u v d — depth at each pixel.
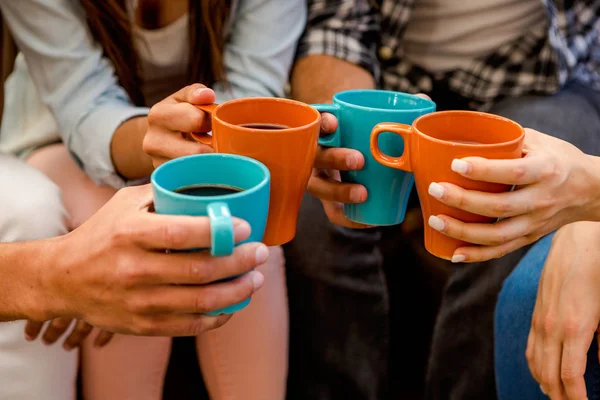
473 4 1.33
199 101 0.76
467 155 0.63
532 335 0.89
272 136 0.64
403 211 0.82
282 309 1.13
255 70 1.22
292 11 1.25
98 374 1.07
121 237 0.58
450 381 1.25
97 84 1.13
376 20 1.37
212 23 1.16
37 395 0.95
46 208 0.93
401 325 1.51
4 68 1.31
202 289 0.60
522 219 0.69
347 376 1.27
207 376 1.15
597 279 0.83
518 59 1.36
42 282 0.67
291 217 0.72
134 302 0.61
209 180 0.63
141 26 1.18
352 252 1.18
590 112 1.32
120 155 1.05
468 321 1.20
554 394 0.86
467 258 0.70
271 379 1.12
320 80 1.25
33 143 1.22
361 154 0.77
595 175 0.71
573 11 1.38
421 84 1.45
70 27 1.11
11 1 1.09
